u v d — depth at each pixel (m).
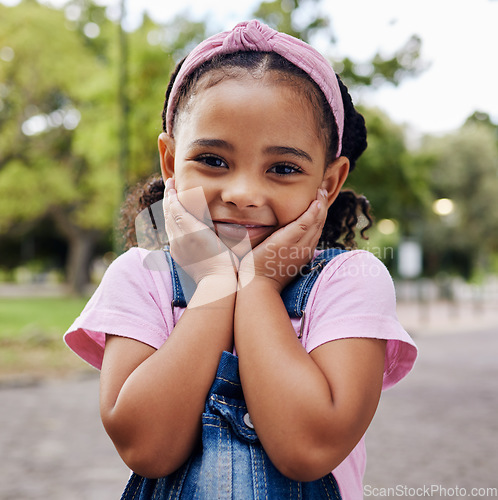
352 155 1.26
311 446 0.84
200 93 0.93
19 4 19.55
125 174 11.53
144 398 0.87
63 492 3.82
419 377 8.30
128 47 13.49
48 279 48.72
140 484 0.96
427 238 30.11
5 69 19.42
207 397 0.89
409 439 5.02
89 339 1.07
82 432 5.38
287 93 0.92
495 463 4.34
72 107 22.39
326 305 0.97
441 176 28.58
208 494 0.85
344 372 0.90
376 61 11.18
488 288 40.59
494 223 28.78
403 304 25.61
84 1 25.17
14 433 5.33
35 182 21.53
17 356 9.67
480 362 9.78
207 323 0.92
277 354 0.88
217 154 0.92
